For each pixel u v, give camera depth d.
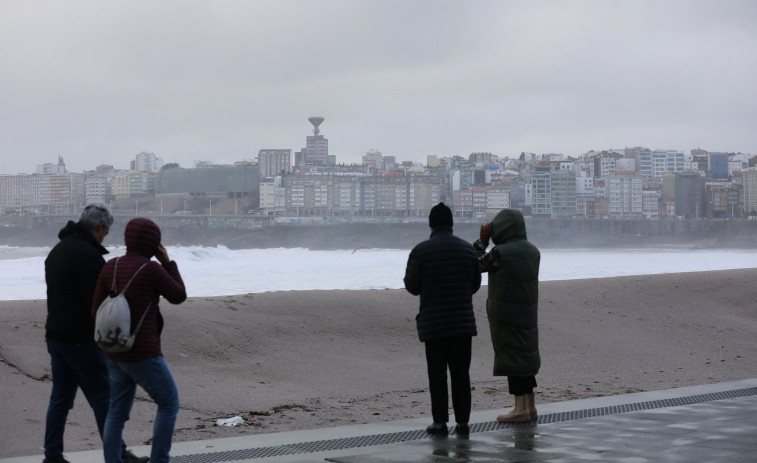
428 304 6.93
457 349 6.95
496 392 10.12
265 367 10.95
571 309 16.14
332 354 12.02
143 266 5.31
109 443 5.39
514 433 6.84
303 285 36.69
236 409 8.67
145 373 5.28
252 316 13.30
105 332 5.08
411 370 11.50
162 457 5.33
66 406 5.91
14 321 11.29
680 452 5.90
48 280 5.79
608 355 12.99
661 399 8.58
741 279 20.12
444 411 6.91
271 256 97.56
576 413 7.81
